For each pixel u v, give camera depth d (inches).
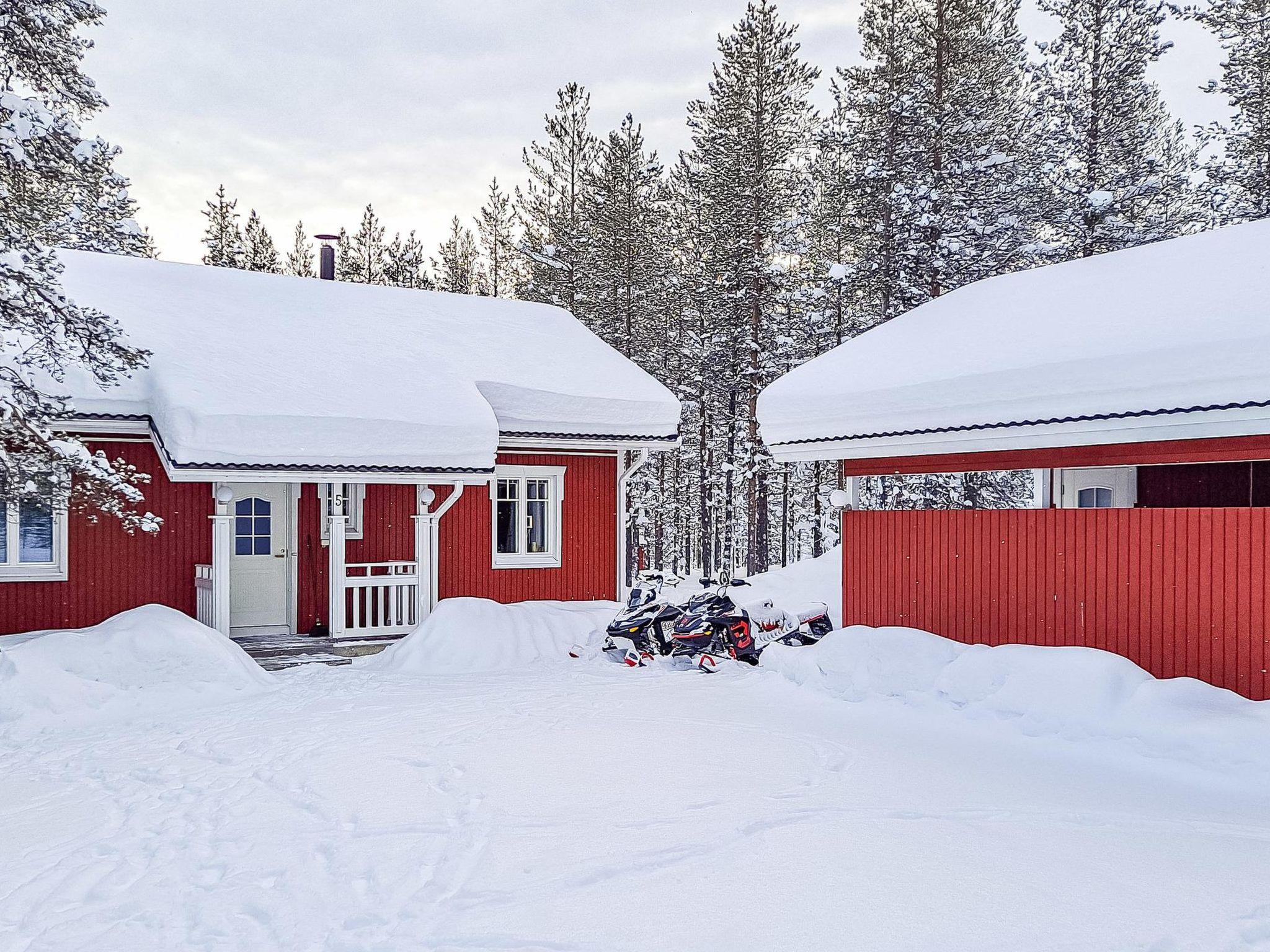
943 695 346.0
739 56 1087.0
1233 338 299.6
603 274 1250.0
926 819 226.7
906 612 432.1
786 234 1099.3
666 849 205.8
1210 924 166.9
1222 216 901.2
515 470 582.2
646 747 298.2
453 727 327.9
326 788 254.7
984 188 885.8
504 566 581.3
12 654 360.2
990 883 185.9
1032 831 217.8
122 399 454.3
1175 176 1104.8
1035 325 396.8
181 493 489.7
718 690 398.6
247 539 522.3
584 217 1288.1
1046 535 372.5
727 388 1139.9
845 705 359.9
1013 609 384.5
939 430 392.2
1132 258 433.7
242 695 388.2
